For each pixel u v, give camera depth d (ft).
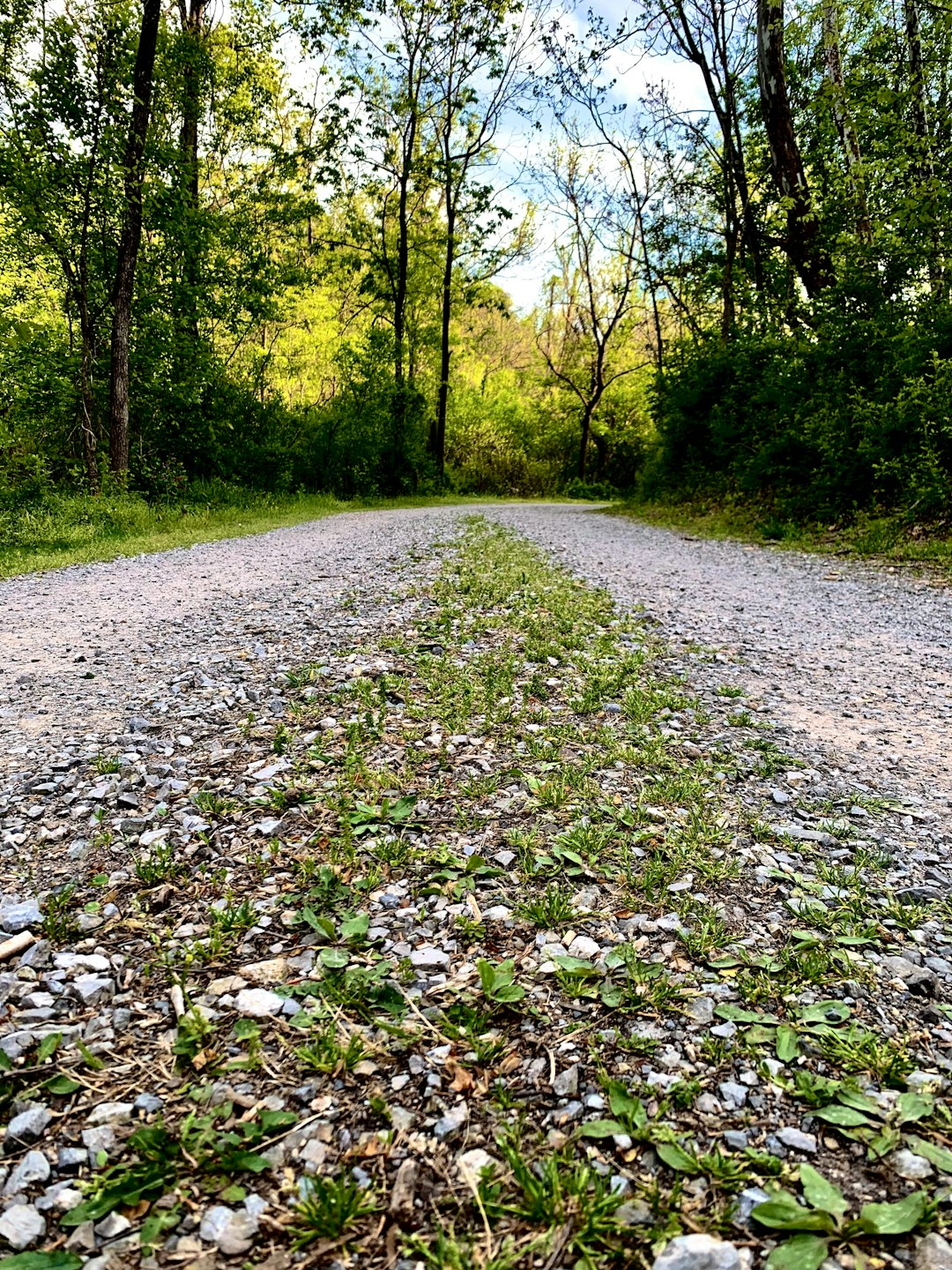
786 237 59.36
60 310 64.28
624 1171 5.75
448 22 91.86
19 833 11.07
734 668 20.06
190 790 12.34
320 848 10.58
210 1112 6.23
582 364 165.37
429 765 13.30
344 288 111.45
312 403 99.30
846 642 23.06
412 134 97.71
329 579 32.24
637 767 13.41
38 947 8.42
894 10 57.93
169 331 63.00
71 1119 6.22
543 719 15.60
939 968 8.24
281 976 8.00
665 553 45.06
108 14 51.16
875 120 50.42
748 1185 5.61
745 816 11.68
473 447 160.97
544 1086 6.59
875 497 46.21
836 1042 7.01
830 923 8.93
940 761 14.20
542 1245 5.17
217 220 64.39
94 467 55.57
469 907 9.25
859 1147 5.96
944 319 41.55
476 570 33.55
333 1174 5.74
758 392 58.70
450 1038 7.14
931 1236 5.17
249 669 18.86
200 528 51.93
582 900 9.37
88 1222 5.31
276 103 81.15
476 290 120.98
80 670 19.12
